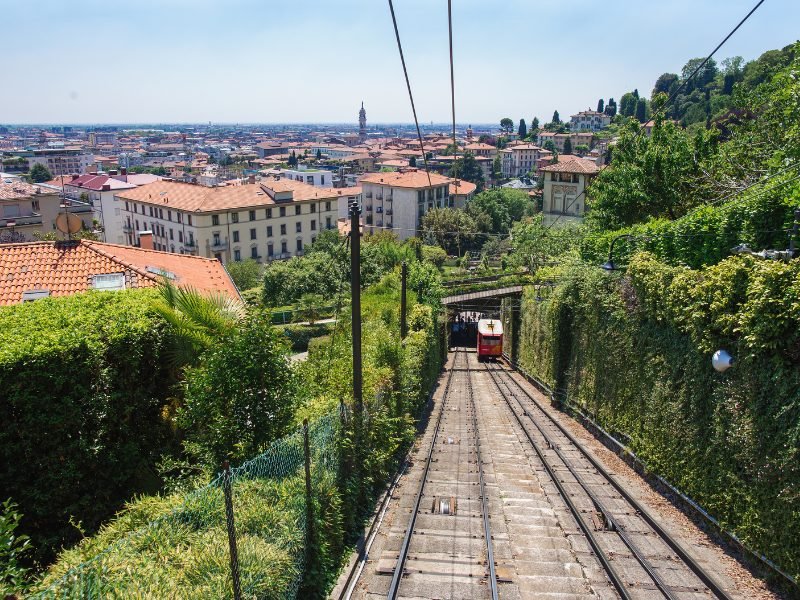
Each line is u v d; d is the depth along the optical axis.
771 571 8.48
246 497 7.09
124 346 9.59
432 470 14.70
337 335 21.67
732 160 22.95
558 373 23.03
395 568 9.09
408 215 98.50
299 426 8.98
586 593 8.37
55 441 8.36
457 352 53.44
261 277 63.25
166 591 5.18
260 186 77.69
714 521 10.10
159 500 6.87
